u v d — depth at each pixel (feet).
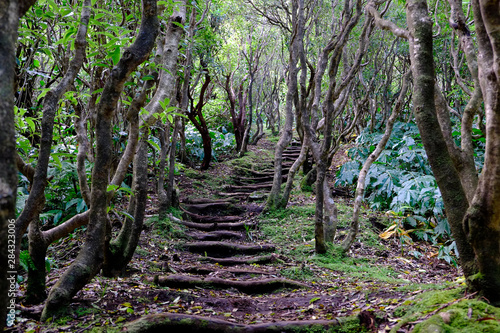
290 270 12.85
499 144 5.17
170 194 18.88
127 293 8.54
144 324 6.52
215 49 29.50
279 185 20.88
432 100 6.35
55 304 6.91
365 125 33.71
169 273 11.76
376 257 15.24
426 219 18.24
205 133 28.89
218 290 10.74
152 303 8.35
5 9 3.07
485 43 6.02
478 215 5.53
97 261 7.38
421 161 21.21
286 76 34.96
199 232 17.92
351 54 27.37
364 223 18.33
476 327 5.01
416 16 6.58
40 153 6.57
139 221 10.30
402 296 7.82
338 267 13.51
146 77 8.47
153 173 22.66
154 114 8.91
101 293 8.23
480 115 14.25
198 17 23.95
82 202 14.07
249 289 10.92
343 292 9.71
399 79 30.53
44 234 7.57
